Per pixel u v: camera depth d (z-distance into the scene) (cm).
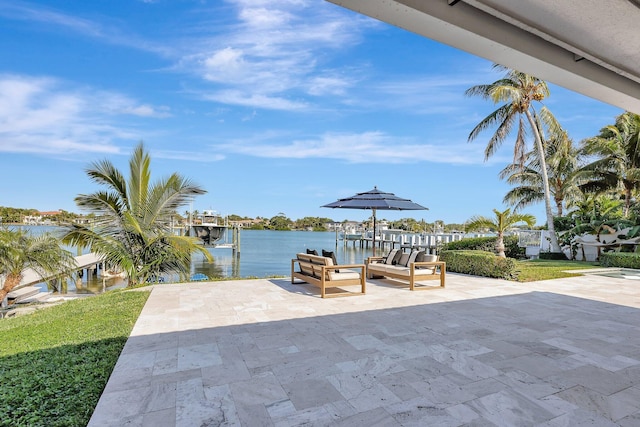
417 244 2120
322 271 648
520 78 1533
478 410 263
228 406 268
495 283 841
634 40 306
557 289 773
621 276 985
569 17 276
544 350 388
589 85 374
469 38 291
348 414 257
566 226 1681
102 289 1320
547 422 249
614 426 245
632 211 1570
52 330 473
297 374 323
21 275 844
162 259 936
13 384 304
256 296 662
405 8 255
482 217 1558
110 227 918
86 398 280
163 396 283
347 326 471
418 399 279
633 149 1515
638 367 345
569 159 1772
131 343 403
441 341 415
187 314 530
